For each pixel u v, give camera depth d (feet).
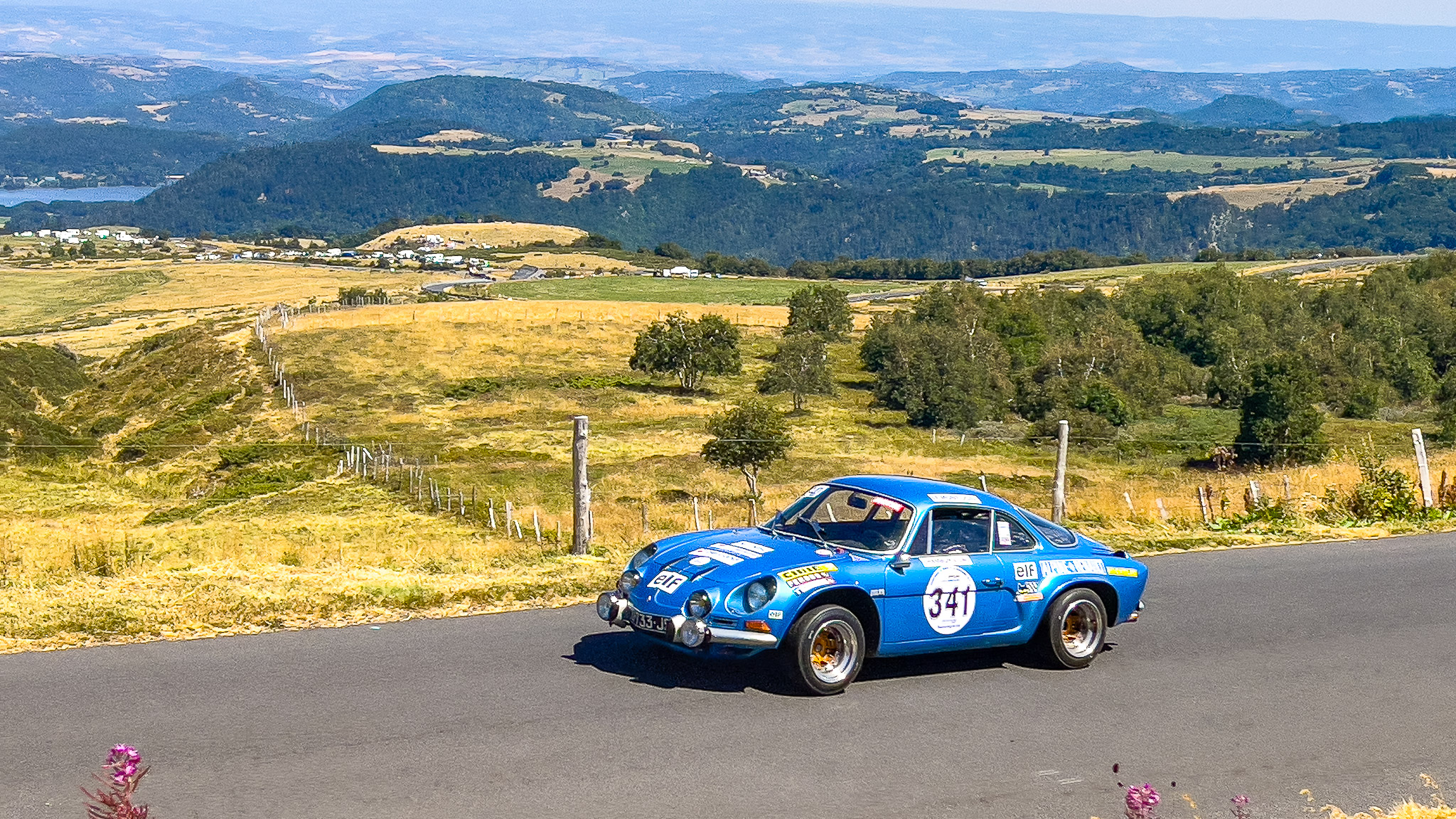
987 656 33.53
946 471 166.30
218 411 230.27
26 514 123.24
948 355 260.01
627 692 28.63
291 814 20.83
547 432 210.18
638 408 246.06
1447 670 33.65
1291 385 178.91
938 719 27.78
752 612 27.66
